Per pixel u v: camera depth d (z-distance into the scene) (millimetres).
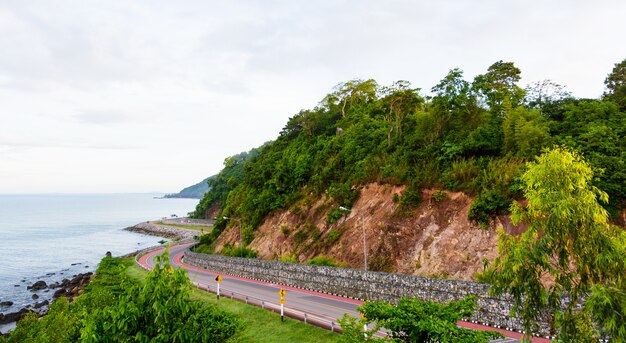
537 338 24078
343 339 13594
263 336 27469
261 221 67875
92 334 11117
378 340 13062
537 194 12883
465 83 48094
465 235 37000
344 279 39656
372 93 90500
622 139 35375
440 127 49062
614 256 11594
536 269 12938
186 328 12031
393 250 41188
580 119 40469
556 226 12406
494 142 42969
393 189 47656
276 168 76125
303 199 62875
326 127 84938
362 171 54000
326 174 60500
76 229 172250
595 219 12086
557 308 12844
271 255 57594
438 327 12445
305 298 39250
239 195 86062
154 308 11625
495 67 59312
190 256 71750
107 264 54531
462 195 40312
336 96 94125
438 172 43781
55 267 84625
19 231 162500
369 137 62125
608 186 31578
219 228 82438
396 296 34125
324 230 51969
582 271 12211
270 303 36562
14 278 73562
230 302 37594
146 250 91562
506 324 26359
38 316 47500
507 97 49125
